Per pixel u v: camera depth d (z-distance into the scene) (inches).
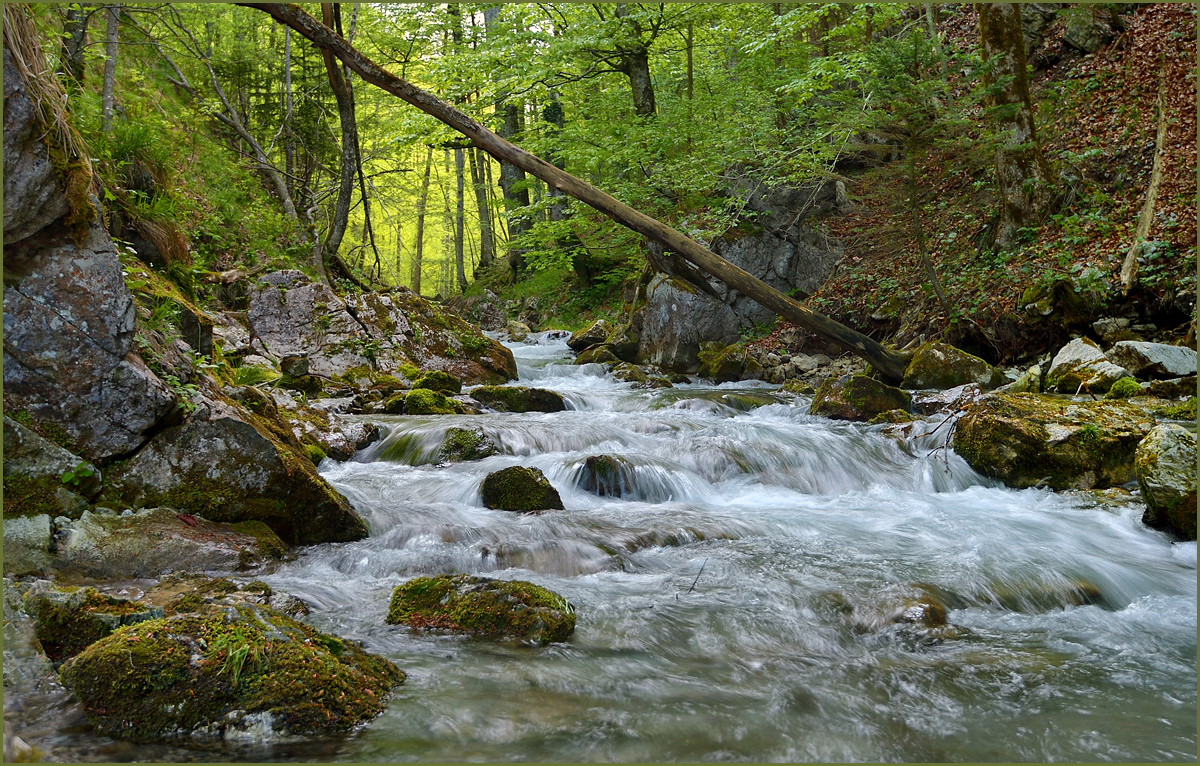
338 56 362.0
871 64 494.3
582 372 583.5
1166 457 227.6
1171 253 419.8
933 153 641.0
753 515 245.9
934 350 454.9
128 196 335.0
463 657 138.6
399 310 471.8
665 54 759.1
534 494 238.4
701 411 415.5
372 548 198.5
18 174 162.1
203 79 807.1
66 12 544.7
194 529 177.8
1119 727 121.7
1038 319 452.4
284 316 428.5
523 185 983.0
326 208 797.2
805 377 562.3
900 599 169.8
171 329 203.9
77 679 108.2
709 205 648.4
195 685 108.9
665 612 164.7
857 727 119.3
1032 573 193.2
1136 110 546.9
